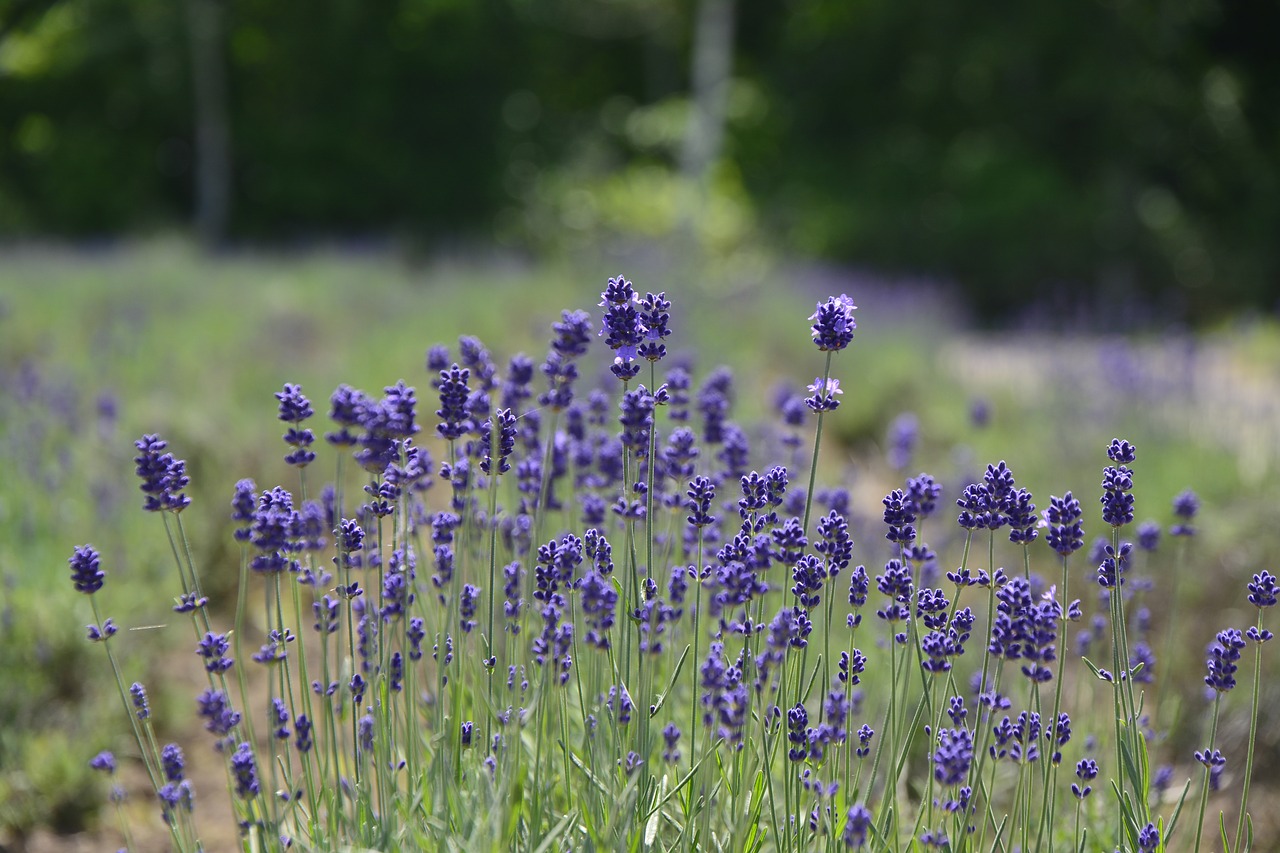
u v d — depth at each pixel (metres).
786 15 34.22
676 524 3.95
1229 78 27.44
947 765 2.67
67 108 30.02
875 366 12.10
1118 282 26.73
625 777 2.82
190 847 3.20
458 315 12.84
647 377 7.50
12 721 4.65
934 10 27.97
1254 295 26.70
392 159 29.83
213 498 6.61
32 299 13.01
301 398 3.02
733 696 2.74
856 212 27.78
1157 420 9.14
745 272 19.05
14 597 5.11
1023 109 28.16
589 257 18.33
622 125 34.94
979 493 2.92
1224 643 2.85
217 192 28.56
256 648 5.64
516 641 3.29
